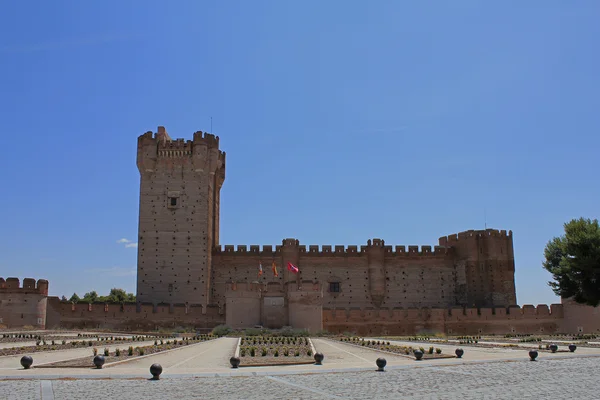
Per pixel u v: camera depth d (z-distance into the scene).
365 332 73.94
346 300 86.88
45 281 69.38
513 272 88.06
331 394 19.86
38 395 19.09
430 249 90.38
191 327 71.06
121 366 27.31
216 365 28.27
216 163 85.31
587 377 24.19
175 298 79.56
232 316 67.69
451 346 43.75
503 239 88.56
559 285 65.94
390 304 87.75
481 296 86.69
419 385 21.89
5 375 23.39
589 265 60.53
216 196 91.38
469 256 88.38
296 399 18.88
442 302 88.69
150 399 18.67
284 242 87.75
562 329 78.06
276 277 86.38
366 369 26.52
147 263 80.56
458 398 19.23
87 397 18.84
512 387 21.48
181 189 83.06
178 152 83.94
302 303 68.44
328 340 52.50
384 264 89.12
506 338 58.09
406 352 36.28
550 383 22.48
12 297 66.25
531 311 78.00
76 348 38.56
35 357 31.42
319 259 88.06
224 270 86.19
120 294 136.38
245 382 22.48
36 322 67.31
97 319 70.56
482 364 29.05
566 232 64.62
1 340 46.00
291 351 36.16
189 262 80.81
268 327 67.88
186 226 81.94
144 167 83.25
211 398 18.95
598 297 62.16
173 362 29.69
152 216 82.12
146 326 70.88
